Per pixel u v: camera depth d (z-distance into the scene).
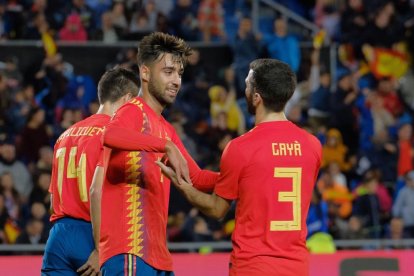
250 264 17.44
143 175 18.00
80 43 48.03
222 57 48.53
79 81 46.16
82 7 49.62
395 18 50.75
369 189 41.41
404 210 41.31
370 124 47.09
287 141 17.88
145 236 18.00
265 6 55.34
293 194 17.75
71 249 20.83
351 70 49.28
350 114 46.69
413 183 41.56
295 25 54.44
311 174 18.06
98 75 48.00
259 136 17.80
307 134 18.23
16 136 43.03
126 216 17.94
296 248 17.72
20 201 38.38
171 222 38.00
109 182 18.06
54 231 21.11
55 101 45.69
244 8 54.59
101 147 19.23
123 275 17.84
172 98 18.48
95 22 49.50
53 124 45.12
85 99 46.00
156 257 18.12
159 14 49.19
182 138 43.06
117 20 49.31
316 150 18.19
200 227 37.59
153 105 18.52
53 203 21.48
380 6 50.97
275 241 17.55
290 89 17.97
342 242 35.53
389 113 47.91
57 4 49.56
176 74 18.44
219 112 44.88
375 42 50.31
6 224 37.00
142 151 17.52
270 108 18.05
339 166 44.47
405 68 50.19
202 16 50.12
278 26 47.53
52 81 45.84
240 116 45.62
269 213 17.56
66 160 21.17
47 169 40.56
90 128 21.12
